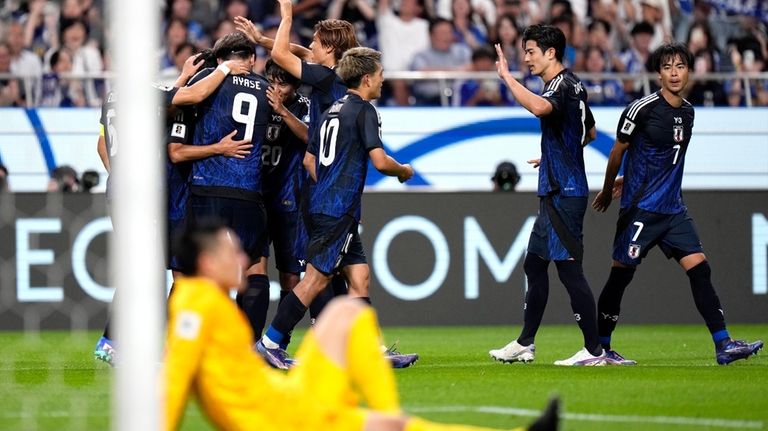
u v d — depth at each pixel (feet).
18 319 140.67
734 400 68.44
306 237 92.48
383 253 146.51
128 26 36.81
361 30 183.83
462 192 147.84
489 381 78.95
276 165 94.12
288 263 95.61
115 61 37.01
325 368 43.34
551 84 90.74
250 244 87.20
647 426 58.44
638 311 150.30
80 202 141.79
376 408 43.14
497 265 148.36
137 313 36.37
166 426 41.65
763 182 169.37
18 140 159.02
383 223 146.61
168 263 90.63
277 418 42.55
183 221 90.02
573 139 91.15
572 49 180.14
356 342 43.09
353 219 85.51
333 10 183.73
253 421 42.45
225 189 85.97
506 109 167.22
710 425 58.70
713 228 149.18
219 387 42.47
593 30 181.78
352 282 87.76
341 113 85.20
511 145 167.02
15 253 140.56
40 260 140.97
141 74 36.83
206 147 85.61
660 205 93.04
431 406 65.98
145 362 36.35
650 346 117.70
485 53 174.29
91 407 65.92
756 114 169.68
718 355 92.94
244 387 42.55
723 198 149.28
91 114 160.86
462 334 136.77
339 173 84.89
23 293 140.67
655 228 93.45
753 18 189.88
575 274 91.81
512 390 73.46
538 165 95.86
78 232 141.69
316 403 42.80
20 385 77.51
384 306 146.51
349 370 43.42
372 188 163.94
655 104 92.17
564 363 92.84
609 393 71.77
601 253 148.97
